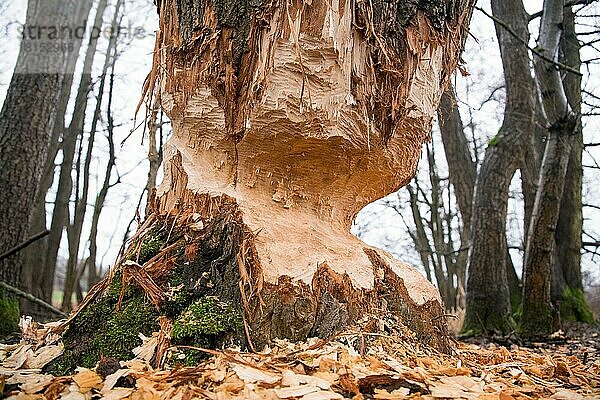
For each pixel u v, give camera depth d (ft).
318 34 7.09
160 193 8.61
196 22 7.76
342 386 5.20
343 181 8.36
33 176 18.58
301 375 5.02
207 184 7.86
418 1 8.23
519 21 26.89
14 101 18.80
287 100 7.12
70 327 7.18
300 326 6.81
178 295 6.98
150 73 8.68
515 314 27.76
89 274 37.14
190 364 6.10
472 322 24.52
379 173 8.51
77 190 38.04
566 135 20.36
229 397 4.58
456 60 9.23
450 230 53.57
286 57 7.13
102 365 5.73
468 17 9.40
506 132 26.68
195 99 7.83
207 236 7.39
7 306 16.38
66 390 5.15
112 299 7.23
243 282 6.76
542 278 20.77
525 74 26.63
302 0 7.13
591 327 27.32
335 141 7.50
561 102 20.03
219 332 6.44
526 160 30.96
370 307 7.54
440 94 8.97
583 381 7.27
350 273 7.53
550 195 20.52
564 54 33.30
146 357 6.32
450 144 33.47
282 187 7.98
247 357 5.80
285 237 7.40
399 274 8.51
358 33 7.55
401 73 8.01
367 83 7.66
